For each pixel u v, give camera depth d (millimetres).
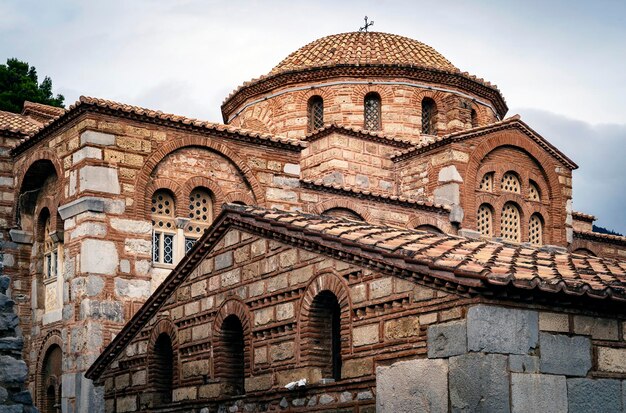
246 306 19375
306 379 17500
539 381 14328
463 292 14367
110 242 29031
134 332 22906
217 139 31781
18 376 13914
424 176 36781
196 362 20734
